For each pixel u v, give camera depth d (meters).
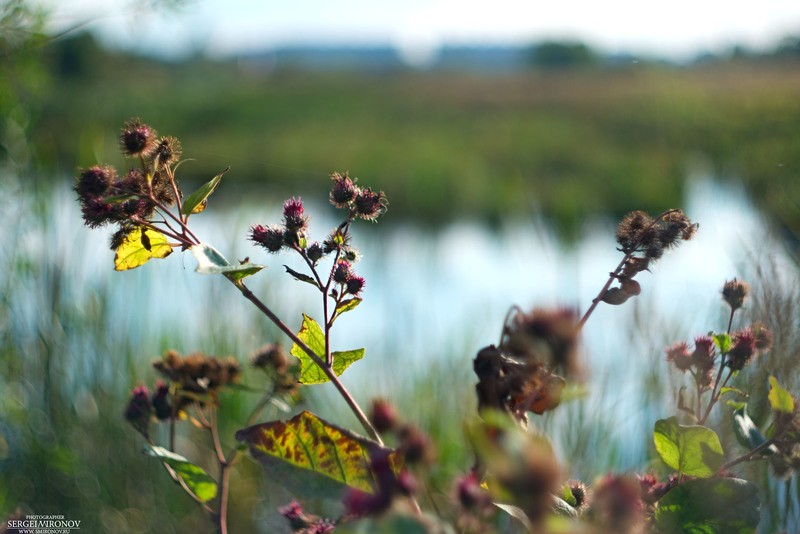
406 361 2.54
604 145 11.42
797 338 1.63
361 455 0.69
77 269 2.40
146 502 2.16
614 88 18.34
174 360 0.89
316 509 1.35
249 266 0.73
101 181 0.78
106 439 2.23
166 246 0.80
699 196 7.13
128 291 2.45
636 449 1.94
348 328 3.10
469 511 0.57
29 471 2.13
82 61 13.16
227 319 2.48
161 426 2.23
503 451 0.45
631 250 0.78
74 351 2.32
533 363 0.65
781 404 0.75
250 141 12.62
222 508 0.85
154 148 0.79
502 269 4.92
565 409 2.08
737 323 1.90
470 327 2.87
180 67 21.47
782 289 1.83
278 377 0.91
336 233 0.82
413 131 13.87
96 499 2.12
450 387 2.34
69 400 2.29
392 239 5.79
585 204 7.25
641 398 2.07
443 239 6.55
